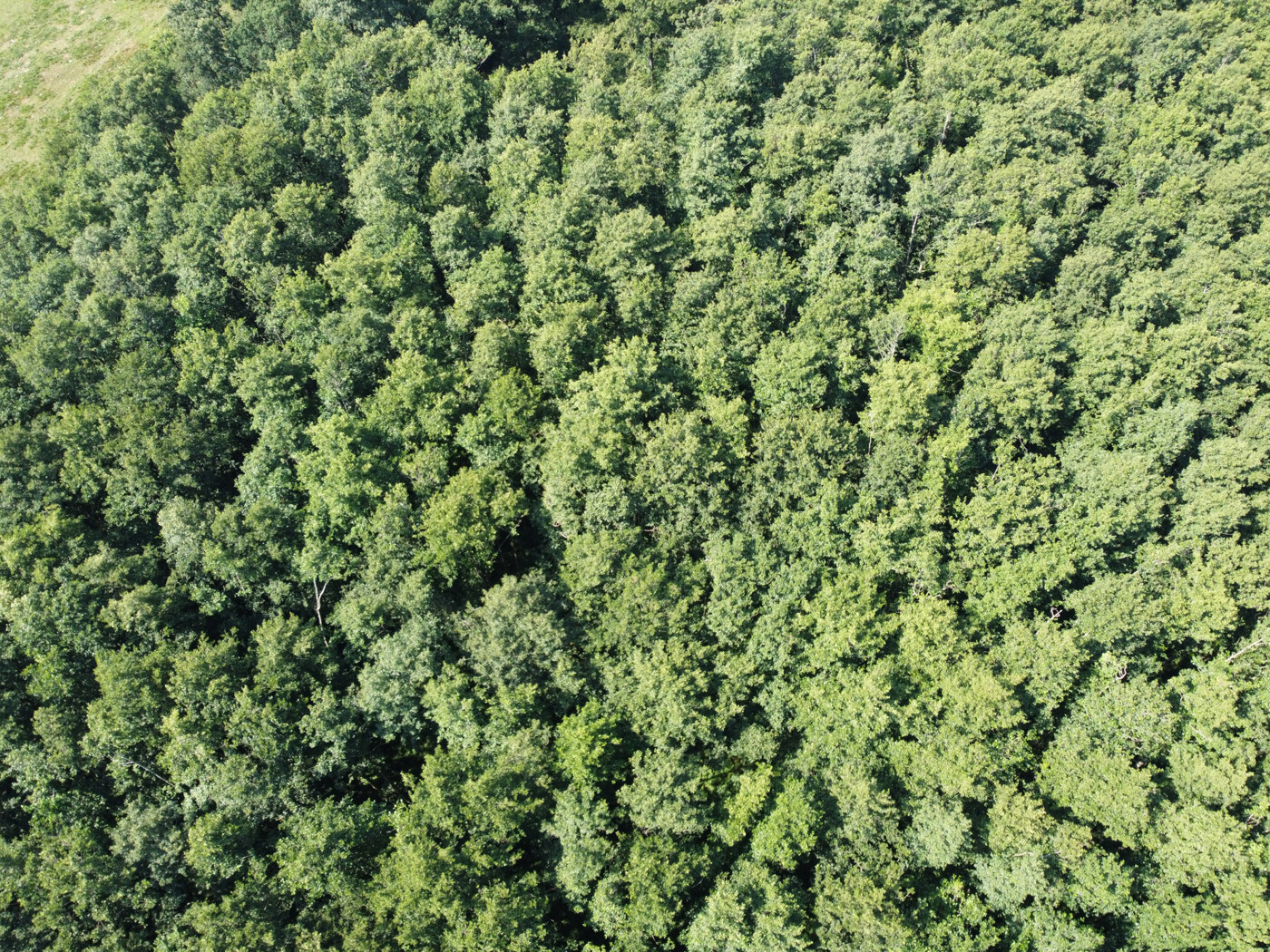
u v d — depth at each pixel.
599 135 98.81
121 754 65.50
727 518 73.50
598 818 58.94
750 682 65.25
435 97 106.31
